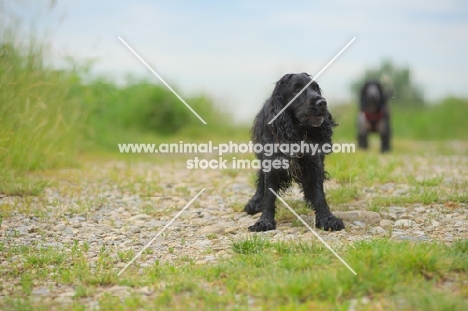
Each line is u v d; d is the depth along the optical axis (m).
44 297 4.94
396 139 19.59
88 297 4.89
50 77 10.82
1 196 8.53
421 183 8.88
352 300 4.46
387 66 21.28
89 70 14.09
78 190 9.10
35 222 7.38
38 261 5.82
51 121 10.92
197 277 5.13
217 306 4.49
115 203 8.40
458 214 7.18
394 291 4.55
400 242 5.64
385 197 7.96
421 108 21.22
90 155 13.73
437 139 19.59
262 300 4.51
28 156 10.05
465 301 4.33
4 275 5.54
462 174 9.70
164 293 4.71
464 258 5.17
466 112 20.44
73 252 6.10
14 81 9.84
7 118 9.53
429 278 4.86
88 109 14.02
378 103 14.59
